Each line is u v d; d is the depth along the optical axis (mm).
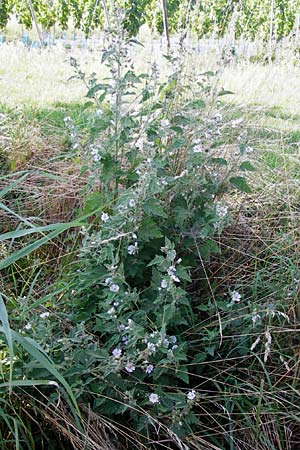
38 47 7238
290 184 2857
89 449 1624
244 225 2580
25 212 2730
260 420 1860
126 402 1749
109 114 2316
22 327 1806
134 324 1681
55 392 1747
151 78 2273
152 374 1757
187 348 1934
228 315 1979
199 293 2254
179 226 2131
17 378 1698
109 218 1972
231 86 3635
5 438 1704
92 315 2004
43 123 3588
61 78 5402
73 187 2770
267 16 6410
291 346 2061
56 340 1805
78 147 2281
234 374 1984
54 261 2480
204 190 2193
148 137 2170
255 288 2133
